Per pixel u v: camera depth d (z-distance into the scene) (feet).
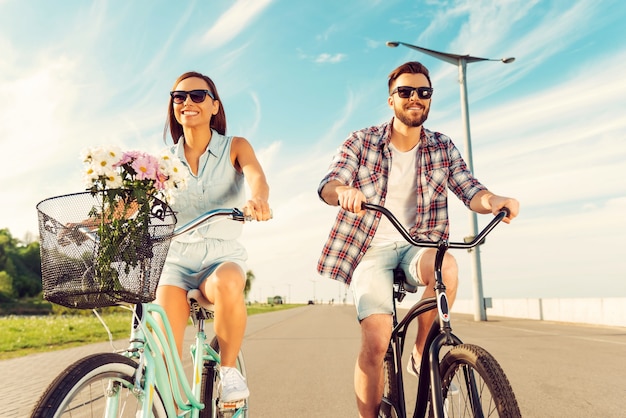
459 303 109.70
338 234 10.98
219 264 9.97
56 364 27.73
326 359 29.01
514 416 6.96
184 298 9.91
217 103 10.73
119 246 6.76
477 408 7.81
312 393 19.51
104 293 6.77
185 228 8.11
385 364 10.61
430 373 8.36
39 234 6.72
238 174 10.68
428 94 10.44
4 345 37.73
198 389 9.82
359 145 11.05
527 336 39.65
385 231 11.01
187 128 10.39
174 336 9.70
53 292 6.62
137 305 7.78
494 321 63.26
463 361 8.08
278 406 17.35
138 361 7.54
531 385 19.52
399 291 10.71
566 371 22.61
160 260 7.20
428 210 10.98
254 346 37.11
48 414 5.84
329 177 10.57
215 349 11.10
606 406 16.20
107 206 6.93
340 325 64.13
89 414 6.63
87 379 6.39
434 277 9.49
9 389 20.33
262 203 8.25
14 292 321.93
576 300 57.67
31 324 65.41
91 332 50.57
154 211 7.37
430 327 9.41
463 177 10.98
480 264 65.10
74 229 6.64
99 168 7.14
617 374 21.83
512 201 9.39
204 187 10.35
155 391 7.82
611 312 50.85
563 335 40.34
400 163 11.11
